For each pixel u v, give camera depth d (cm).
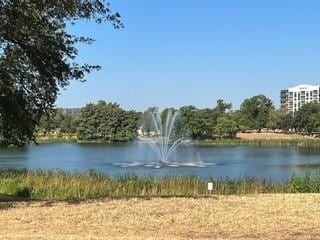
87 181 2831
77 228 1345
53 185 2716
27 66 1789
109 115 14638
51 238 1195
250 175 4359
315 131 15762
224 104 18350
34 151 9606
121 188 2752
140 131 13538
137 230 1324
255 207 1631
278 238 1233
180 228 1348
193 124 12900
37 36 1692
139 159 7025
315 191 2453
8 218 1467
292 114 17412
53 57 1794
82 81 1877
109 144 13025
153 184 2794
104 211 1551
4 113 1819
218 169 5234
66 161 6700
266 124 17550
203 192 2642
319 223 1410
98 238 1202
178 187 2736
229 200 1770
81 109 14950
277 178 3897
